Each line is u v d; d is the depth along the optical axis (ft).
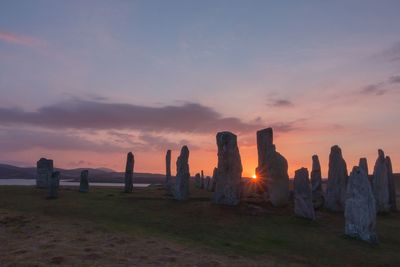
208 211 118.11
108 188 203.72
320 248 88.53
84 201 132.67
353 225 98.68
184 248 79.56
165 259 70.59
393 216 136.05
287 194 132.87
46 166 175.83
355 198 99.35
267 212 120.88
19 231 89.10
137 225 99.96
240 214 116.98
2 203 125.29
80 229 91.50
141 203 130.82
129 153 174.60
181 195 139.03
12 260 66.23
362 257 83.76
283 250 85.30
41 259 67.00
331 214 128.06
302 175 119.24
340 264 78.23
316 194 144.56
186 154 143.02
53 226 94.07
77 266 64.13
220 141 131.44
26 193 151.43
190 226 101.60
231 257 75.92
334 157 139.23
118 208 121.19
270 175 134.51
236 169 128.88
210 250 80.02
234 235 95.25
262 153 141.08
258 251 82.89
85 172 167.73
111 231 90.74
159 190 185.16
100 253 71.82
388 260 82.64
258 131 143.23
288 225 108.27
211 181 202.49
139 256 71.56
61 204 125.08
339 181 136.36
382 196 140.05
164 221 105.81
